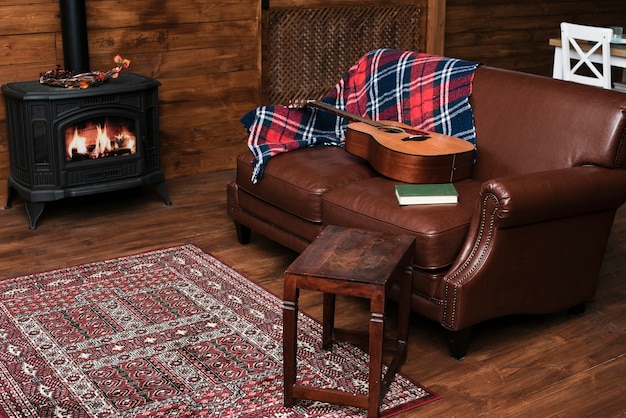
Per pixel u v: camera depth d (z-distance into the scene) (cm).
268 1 475
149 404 240
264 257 357
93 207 416
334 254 238
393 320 300
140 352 271
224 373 258
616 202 286
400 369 264
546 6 616
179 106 455
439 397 248
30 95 363
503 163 312
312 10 493
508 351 278
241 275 335
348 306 311
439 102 339
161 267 341
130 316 296
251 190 347
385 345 267
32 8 396
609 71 475
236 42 462
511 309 276
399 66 359
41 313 297
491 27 593
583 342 285
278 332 287
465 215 277
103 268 338
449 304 263
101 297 311
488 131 320
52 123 371
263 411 237
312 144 360
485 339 285
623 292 325
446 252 268
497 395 250
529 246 271
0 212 406
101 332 284
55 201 421
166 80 446
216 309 303
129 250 360
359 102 372
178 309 302
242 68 470
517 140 309
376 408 230
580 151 288
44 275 330
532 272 276
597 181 275
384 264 230
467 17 579
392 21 530
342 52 514
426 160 301
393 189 299
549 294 285
